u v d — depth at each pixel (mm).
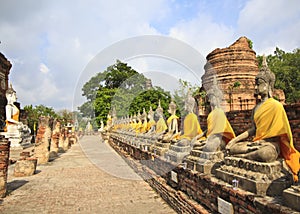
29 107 43312
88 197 7652
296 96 27797
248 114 8297
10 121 24297
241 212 3934
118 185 9055
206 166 5410
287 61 31938
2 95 34000
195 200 5590
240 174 4277
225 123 5738
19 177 10891
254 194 3816
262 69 4898
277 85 28891
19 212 6430
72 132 33719
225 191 4355
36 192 8344
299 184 3438
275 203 3428
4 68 34656
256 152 4102
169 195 6781
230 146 4895
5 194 7875
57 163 15070
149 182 9039
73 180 10141
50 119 16047
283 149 4230
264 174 3889
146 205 6781
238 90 15961
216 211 4715
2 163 7809
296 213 3064
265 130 4359
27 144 25969
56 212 6387
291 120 6809
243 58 17391
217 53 17891
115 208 6582
